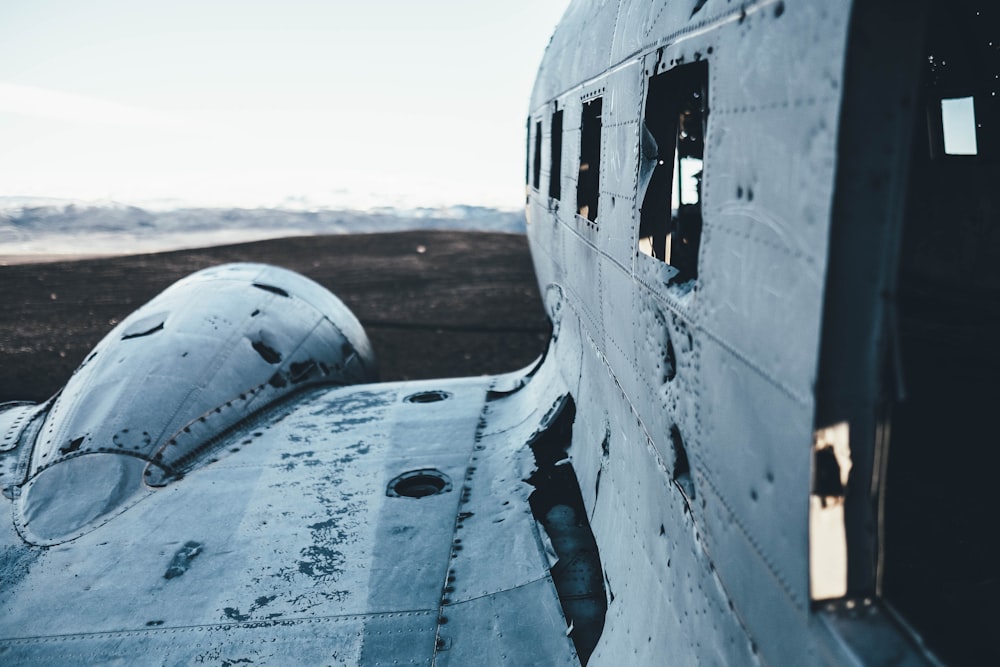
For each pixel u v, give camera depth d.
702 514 1.49
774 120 1.06
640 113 1.92
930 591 1.51
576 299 3.28
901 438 2.32
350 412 4.21
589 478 2.96
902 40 0.85
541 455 3.37
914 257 3.85
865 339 0.91
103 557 2.78
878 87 0.86
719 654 1.41
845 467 0.96
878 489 0.96
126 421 3.55
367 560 2.68
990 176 3.37
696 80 2.16
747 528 1.22
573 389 3.48
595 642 2.23
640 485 2.12
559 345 3.98
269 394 4.22
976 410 2.46
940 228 3.68
